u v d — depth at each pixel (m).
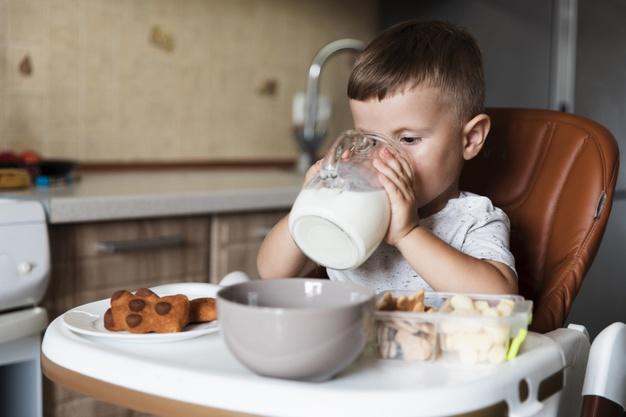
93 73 2.26
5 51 2.07
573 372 0.81
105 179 2.10
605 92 2.52
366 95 1.00
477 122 1.06
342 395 0.56
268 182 2.20
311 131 2.65
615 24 2.53
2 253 1.50
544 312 1.00
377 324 0.68
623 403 0.80
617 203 2.43
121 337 0.70
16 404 1.64
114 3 2.29
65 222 1.65
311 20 2.83
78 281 1.68
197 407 0.60
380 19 3.00
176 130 2.48
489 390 0.60
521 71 2.54
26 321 1.53
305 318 0.57
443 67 0.99
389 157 0.86
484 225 1.06
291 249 1.06
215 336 0.74
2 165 1.83
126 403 0.64
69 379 0.68
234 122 2.64
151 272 1.82
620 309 2.42
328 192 0.78
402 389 0.58
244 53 2.65
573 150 1.16
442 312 0.70
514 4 2.54
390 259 1.09
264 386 0.58
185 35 2.48
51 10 2.15
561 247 1.10
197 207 1.86
